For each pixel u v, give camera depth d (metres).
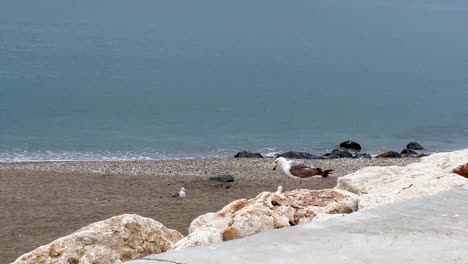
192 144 41.50
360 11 182.12
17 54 79.81
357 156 39.03
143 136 43.00
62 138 41.62
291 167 16.05
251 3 197.88
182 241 6.96
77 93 57.69
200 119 48.94
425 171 10.12
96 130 44.03
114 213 22.08
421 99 59.97
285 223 7.72
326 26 134.50
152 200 24.31
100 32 108.00
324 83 67.56
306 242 6.31
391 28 134.62
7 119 46.12
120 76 68.06
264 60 83.75
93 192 25.64
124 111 50.84
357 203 8.91
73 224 20.67
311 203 8.49
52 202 23.70
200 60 81.69
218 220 7.94
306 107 54.75
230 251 5.99
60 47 87.81
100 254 7.52
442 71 78.38
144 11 155.38
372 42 107.94
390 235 6.61
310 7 191.25
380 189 9.84
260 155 37.66
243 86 64.44
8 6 152.75
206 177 29.34
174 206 23.22
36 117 47.41
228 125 47.25
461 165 10.80
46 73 67.69
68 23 120.69
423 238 6.55
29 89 58.56
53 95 56.19
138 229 7.83
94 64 75.31
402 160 36.06
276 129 46.53
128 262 5.73
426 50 99.38
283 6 191.88
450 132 47.44
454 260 5.98
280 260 5.82
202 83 65.38
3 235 19.23
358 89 64.81
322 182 25.97
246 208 7.89
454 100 60.00
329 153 39.59
